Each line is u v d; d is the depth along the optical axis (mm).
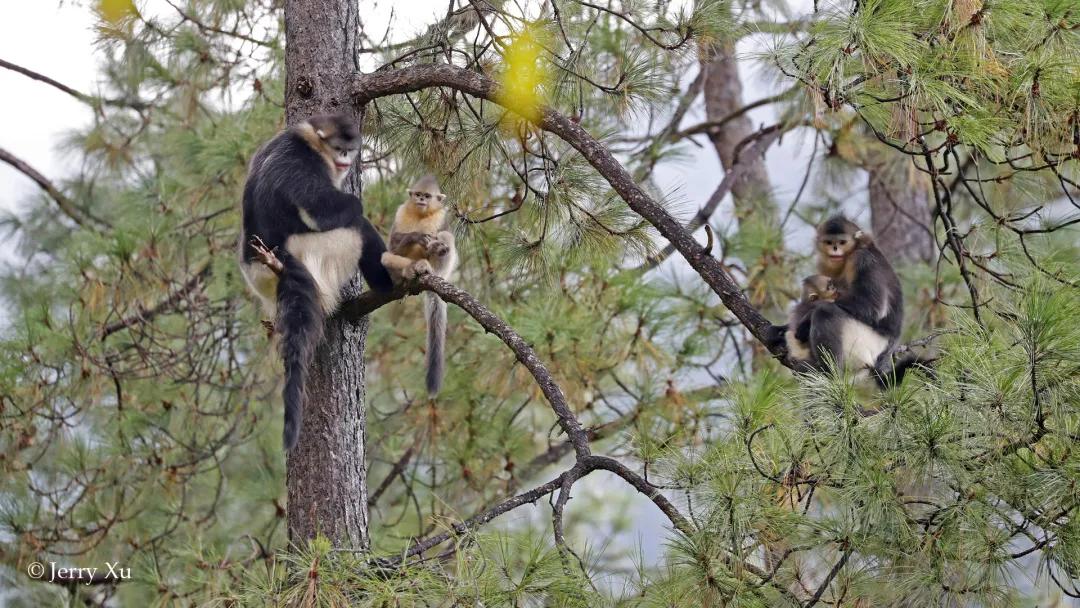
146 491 13492
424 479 15859
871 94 8383
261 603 6852
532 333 12539
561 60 9422
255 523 15477
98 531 13164
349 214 9672
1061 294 7000
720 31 9203
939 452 6500
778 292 14906
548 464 15188
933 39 8477
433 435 13945
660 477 7348
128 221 14547
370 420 15898
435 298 10922
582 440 8125
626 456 13055
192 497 15109
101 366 12750
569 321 12797
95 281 12680
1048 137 8484
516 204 11047
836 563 6973
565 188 9656
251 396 14914
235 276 14266
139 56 14469
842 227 10297
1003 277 9000
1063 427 6574
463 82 9305
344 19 10188
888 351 9930
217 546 13141
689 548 6867
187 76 14656
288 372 8711
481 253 13297
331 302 9586
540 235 10688
